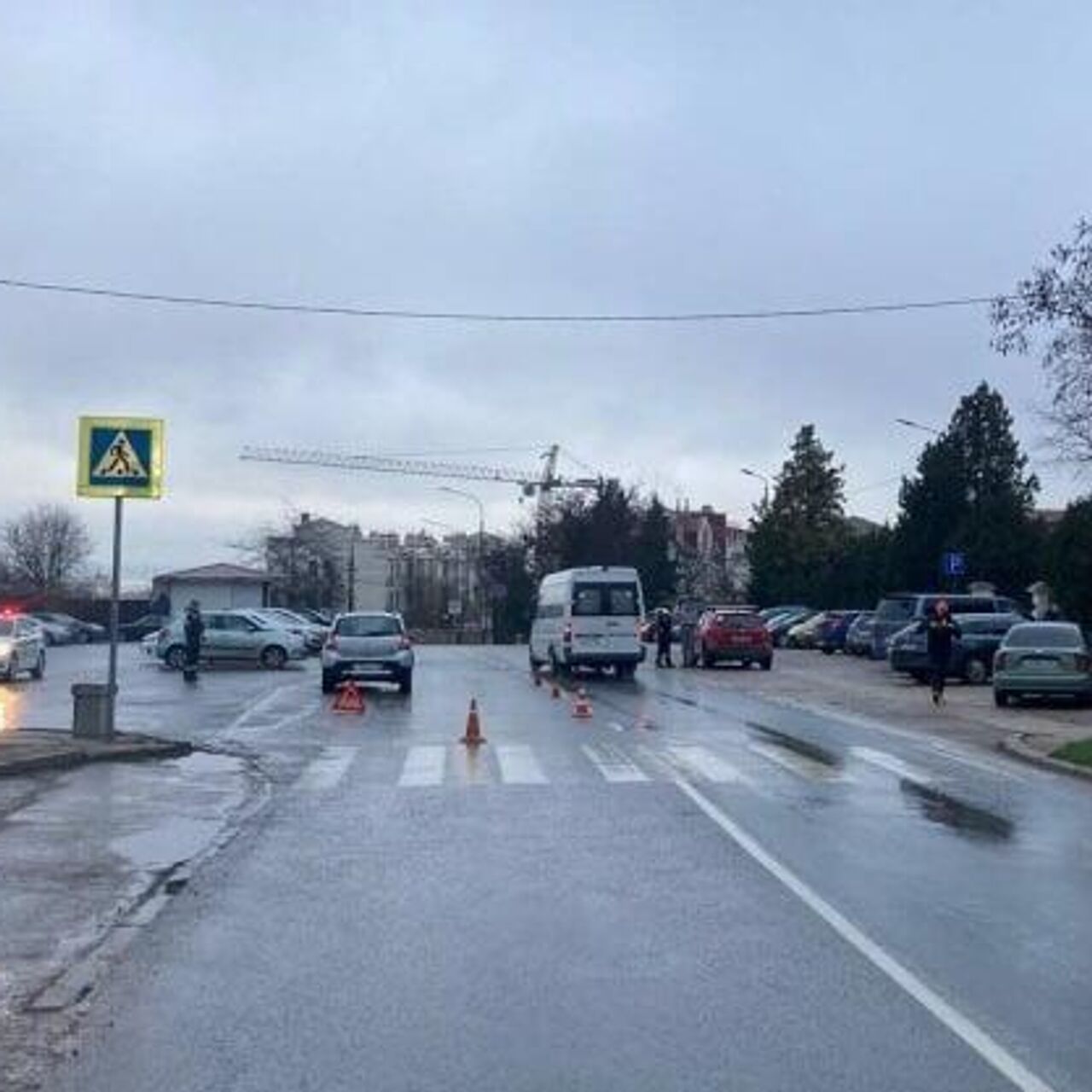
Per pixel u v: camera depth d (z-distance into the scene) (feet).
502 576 344.49
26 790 58.29
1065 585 169.27
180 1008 27.71
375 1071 23.90
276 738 81.35
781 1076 23.58
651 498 362.53
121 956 31.68
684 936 33.50
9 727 83.76
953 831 49.60
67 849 45.09
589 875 40.83
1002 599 163.32
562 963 31.01
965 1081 23.30
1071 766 68.23
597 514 333.83
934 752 77.46
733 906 36.78
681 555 353.31
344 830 49.06
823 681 141.28
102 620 307.78
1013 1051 24.88
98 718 72.54
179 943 32.96
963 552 205.87
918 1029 26.18
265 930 34.22
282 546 406.82
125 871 41.55
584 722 92.07
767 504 311.88
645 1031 26.08
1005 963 31.01
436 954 31.86
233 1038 25.75
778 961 31.12
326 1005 27.86
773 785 61.31
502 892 38.45
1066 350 85.51
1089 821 52.75
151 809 53.67
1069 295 84.02
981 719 98.32
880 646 175.73
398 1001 28.12
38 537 385.09
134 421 72.43
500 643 314.35
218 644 163.22
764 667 163.02
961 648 135.95
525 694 118.21
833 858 43.73
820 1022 26.61
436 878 40.50
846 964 30.91
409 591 469.98
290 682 134.92
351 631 119.24
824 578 270.46
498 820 51.19
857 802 56.49
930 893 38.55
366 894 38.27
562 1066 24.12
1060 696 108.78
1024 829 50.29
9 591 315.37
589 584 143.54
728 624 161.79
